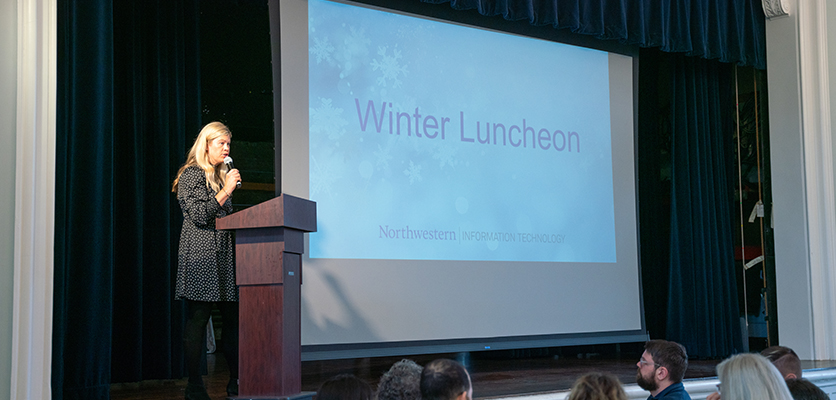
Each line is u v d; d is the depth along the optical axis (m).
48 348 2.69
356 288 3.92
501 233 4.43
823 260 5.04
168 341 3.73
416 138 4.20
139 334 3.60
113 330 3.60
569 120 4.80
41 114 2.74
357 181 3.99
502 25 4.56
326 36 3.98
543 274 4.55
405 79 4.21
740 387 1.76
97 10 3.38
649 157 5.43
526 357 5.09
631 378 3.77
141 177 3.74
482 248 4.35
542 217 4.61
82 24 3.34
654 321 5.34
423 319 4.09
